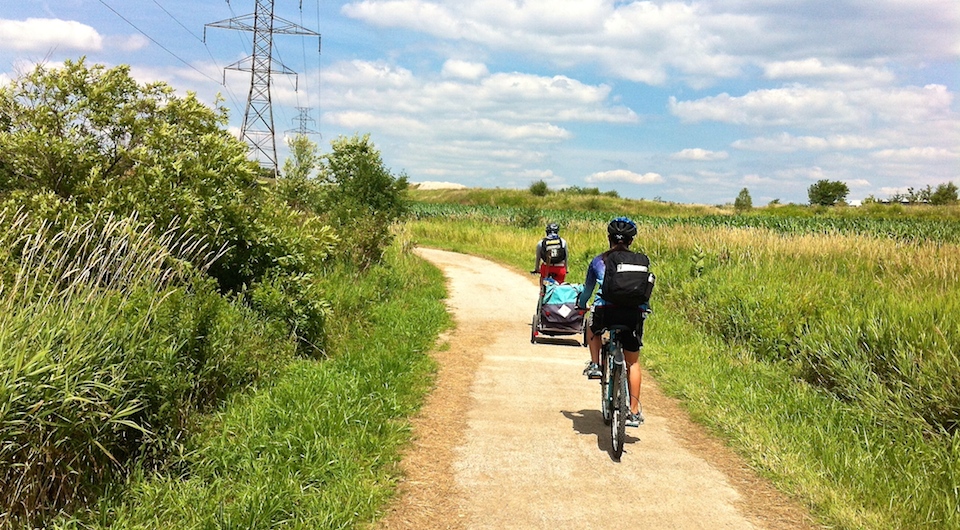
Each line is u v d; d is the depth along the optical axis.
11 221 5.88
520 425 6.08
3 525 3.51
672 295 12.99
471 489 4.59
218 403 5.55
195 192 7.21
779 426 5.95
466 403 6.72
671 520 4.22
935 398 6.09
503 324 11.66
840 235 18.30
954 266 11.48
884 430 5.86
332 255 12.12
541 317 9.94
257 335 6.84
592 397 7.16
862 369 7.04
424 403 6.62
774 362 8.73
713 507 4.43
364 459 4.87
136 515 3.76
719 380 7.55
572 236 27.64
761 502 4.53
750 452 5.39
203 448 4.62
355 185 23.45
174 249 6.85
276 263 8.12
